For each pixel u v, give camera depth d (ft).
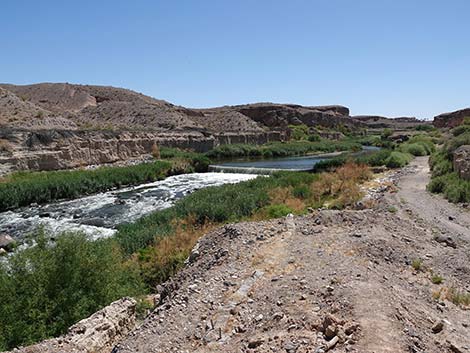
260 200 59.16
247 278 23.50
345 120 415.03
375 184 72.90
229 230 32.94
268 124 337.31
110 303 26.55
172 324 19.80
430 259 28.04
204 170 132.05
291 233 31.86
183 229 46.52
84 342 20.59
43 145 105.09
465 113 286.66
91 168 109.19
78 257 27.25
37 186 77.51
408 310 18.12
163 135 165.89
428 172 88.69
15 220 64.49
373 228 32.55
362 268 22.81
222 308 20.30
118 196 84.48
